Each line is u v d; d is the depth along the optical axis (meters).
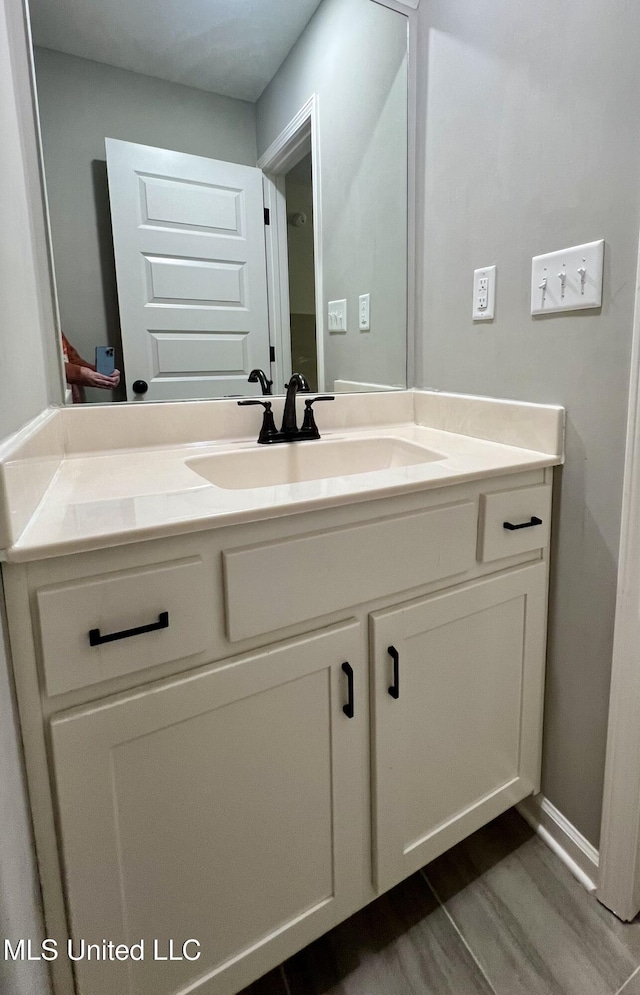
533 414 1.11
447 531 0.95
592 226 0.96
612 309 0.95
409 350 1.46
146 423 1.15
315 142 1.34
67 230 1.07
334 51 1.32
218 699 0.74
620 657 1.01
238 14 1.22
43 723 0.63
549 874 1.16
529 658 1.15
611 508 1.01
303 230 1.36
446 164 1.28
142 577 0.66
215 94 1.22
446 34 1.23
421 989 0.95
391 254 1.44
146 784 0.71
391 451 1.32
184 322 1.23
